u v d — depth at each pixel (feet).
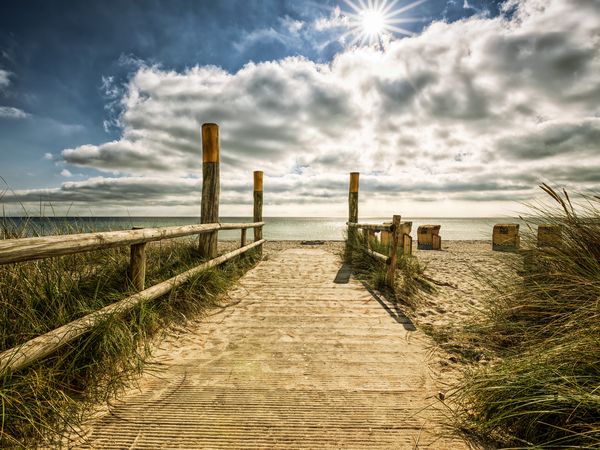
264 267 21.48
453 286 16.16
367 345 8.88
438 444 4.93
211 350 8.43
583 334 5.93
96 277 9.27
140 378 6.86
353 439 5.06
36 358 5.41
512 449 4.52
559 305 7.79
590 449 4.16
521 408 5.08
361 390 6.53
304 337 9.41
